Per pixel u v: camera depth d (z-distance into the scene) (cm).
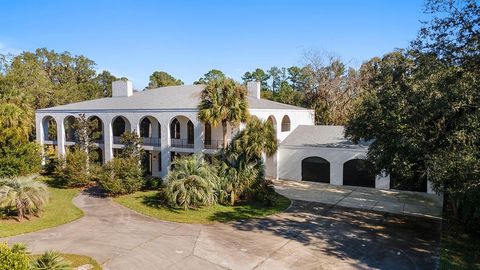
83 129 2945
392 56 2272
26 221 1761
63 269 1096
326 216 1927
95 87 6562
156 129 3177
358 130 2070
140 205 2105
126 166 2378
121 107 3038
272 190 2336
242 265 1287
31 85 4638
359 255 1385
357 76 4419
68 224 1748
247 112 2327
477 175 1195
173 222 1798
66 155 2736
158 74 7638
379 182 2642
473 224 1602
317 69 4666
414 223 1797
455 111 1369
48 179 2903
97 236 1577
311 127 3422
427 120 1505
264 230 1681
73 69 6944
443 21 1463
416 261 1327
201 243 1501
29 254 1247
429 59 1514
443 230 1688
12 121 2550
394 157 1684
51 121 4028
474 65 1409
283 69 8412
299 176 2947
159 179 2627
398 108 1595
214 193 2105
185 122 3045
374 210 2052
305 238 1572
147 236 1582
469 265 1295
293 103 5088
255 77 8550
